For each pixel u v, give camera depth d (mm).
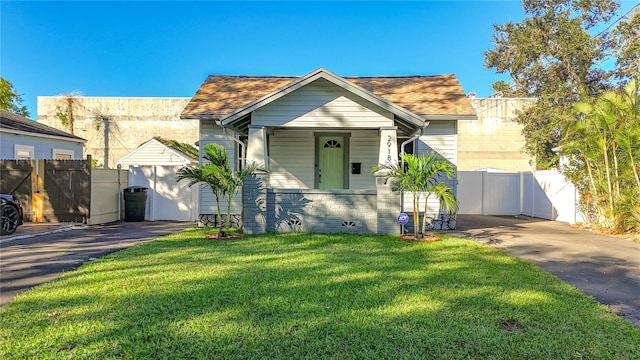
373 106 9336
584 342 3148
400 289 4531
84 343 2984
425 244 7758
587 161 10883
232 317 3566
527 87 24047
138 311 3682
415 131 10195
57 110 22844
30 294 4203
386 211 9133
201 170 8422
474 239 8672
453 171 9000
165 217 12266
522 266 5859
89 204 10719
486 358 2859
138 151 18500
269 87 12562
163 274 5121
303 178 11883
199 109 10828
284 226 9422
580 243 8289
